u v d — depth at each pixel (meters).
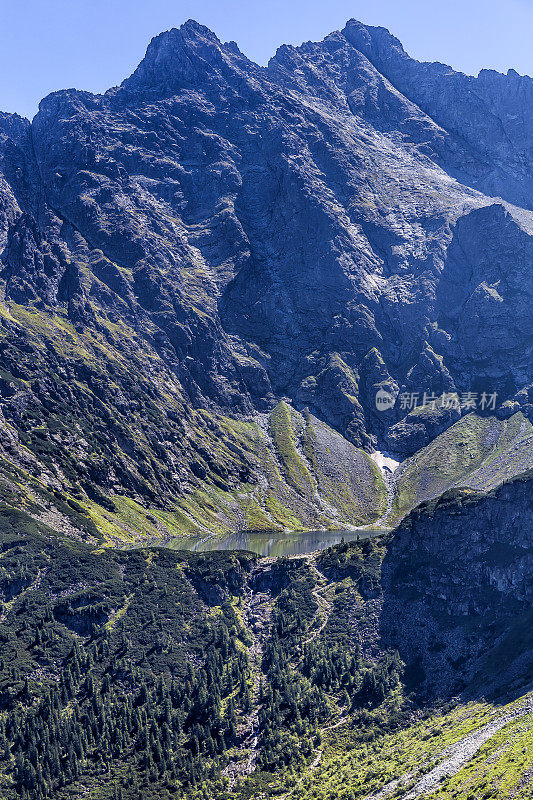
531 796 132.38
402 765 172.62
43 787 186.00
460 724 187.75
